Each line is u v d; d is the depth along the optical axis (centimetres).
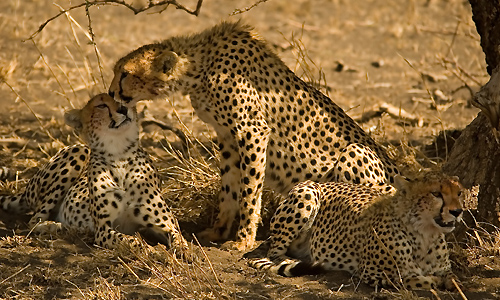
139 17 2416
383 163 1078
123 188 1011
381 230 866
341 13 2566
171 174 1257
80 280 885
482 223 1004
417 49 2183
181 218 1149
